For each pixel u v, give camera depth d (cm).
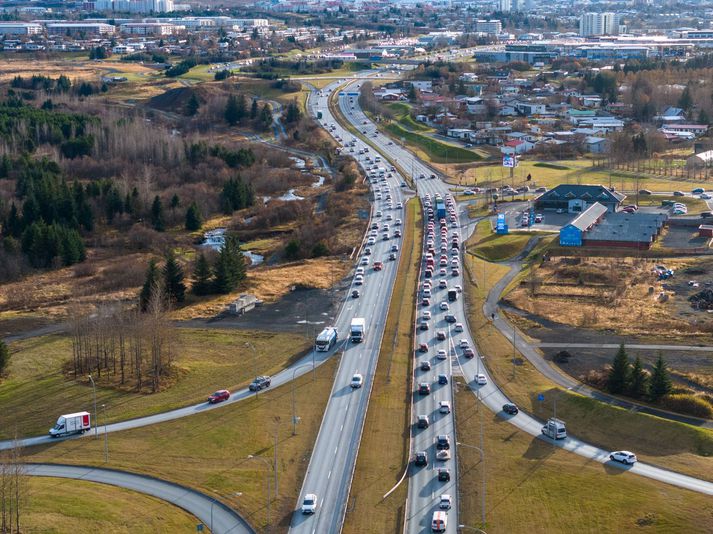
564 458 13312
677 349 17300
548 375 16338
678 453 13288
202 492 12525
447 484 12656
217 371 16825
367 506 12081
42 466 13400
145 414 15112
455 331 18700
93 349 17850
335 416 14825
